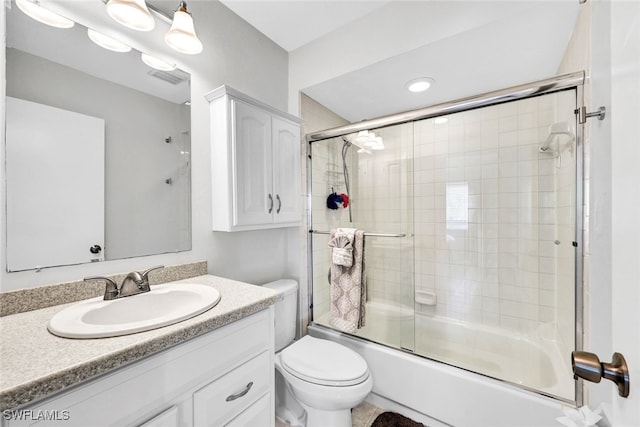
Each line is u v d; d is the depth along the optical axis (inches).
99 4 42.4
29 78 35.7
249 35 67.2
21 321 30.7
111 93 43.3
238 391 34.3
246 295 39.2
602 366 17.0
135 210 45.7
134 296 38.3
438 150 82.6
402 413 58.9
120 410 23.7
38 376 19.4
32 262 35.3
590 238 39.3
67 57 39.0
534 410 44.7
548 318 68.2
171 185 50.5
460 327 80.6
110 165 43.0
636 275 15.2
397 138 79.6
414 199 84.9
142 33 47.4
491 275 77.7
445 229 84.0
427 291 87.6
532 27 49.7
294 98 77.4
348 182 86.0
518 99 53.3
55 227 37.4
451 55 59.0
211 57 58.1
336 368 49.8
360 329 73.1
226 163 53.2
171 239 50.3
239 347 34.6
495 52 57.6
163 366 26.7
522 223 72.6
